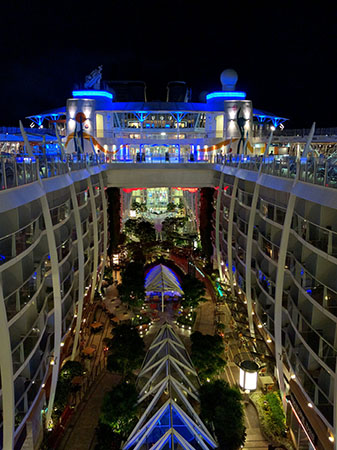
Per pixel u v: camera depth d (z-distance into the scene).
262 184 32.09
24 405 21.08
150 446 22.83
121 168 54.38
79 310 36.00
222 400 23.97
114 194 59.56
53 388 26.44
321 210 21.80
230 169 46.88
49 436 25.83
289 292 27.02
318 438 21.16
